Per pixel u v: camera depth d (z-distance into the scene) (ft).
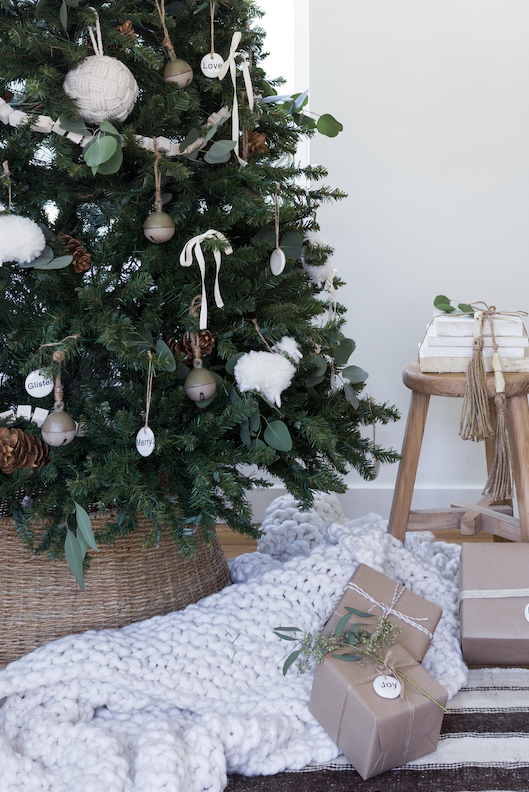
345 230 5.64
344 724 2.66
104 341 2.59
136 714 2.84
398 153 5.54
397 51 5.44
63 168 2.60
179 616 3.25
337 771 2.67
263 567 3.94
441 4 5.39
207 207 3.25
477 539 5.62
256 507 5.93
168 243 2.99
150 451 2.75
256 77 3.32
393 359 5.79
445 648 3.36
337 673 2.72
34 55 2.65
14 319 2.90
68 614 3.17
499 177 5.57
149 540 2.94
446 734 2.86
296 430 3.41
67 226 3.02
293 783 2.60
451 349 4.08
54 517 2.94
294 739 2.79
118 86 2.63
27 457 2.65
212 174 3.03
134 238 2.87
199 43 2.95
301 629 3.23
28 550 3.09
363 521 4.54
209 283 3.06
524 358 3.99
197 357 2.89
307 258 3.57
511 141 5.53
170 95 2.78
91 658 2.89
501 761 2.70
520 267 5.68
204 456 2.97
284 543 4.33
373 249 5.66
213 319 3.18
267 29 5.98
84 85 2.60
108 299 2.84
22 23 2.68
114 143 2.49
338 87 5.48
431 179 5.57
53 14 2.69
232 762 2.62
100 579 3.22
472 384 3.83
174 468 3.15
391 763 2.62
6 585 3.09
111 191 2.82
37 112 2.74
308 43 5.44
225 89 3.08
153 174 2.79
